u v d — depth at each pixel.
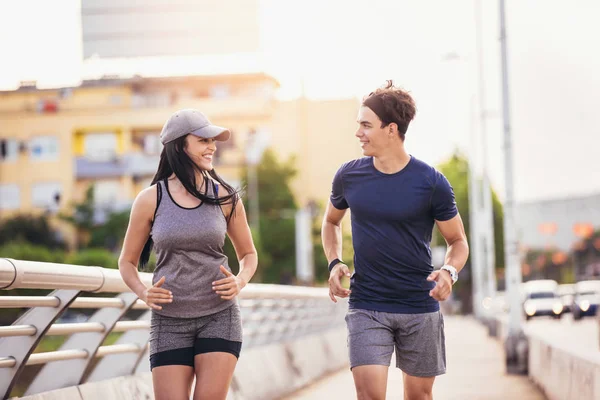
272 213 72.12
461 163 96.06
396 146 5.84
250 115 73.50
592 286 50.34
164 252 5.37
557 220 138.38
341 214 6.23
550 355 12.05
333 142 81.44
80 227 66.00
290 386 13.25
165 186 5.45
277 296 12.98
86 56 56.53
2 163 69.31
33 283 5.42
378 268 5.90
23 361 5.95
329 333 18.72
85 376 6.93
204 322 5.38
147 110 70.06
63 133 69.50
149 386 7.89
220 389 5.34
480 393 12.81
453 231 5.96
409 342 5.93
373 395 5.80
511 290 16.55
